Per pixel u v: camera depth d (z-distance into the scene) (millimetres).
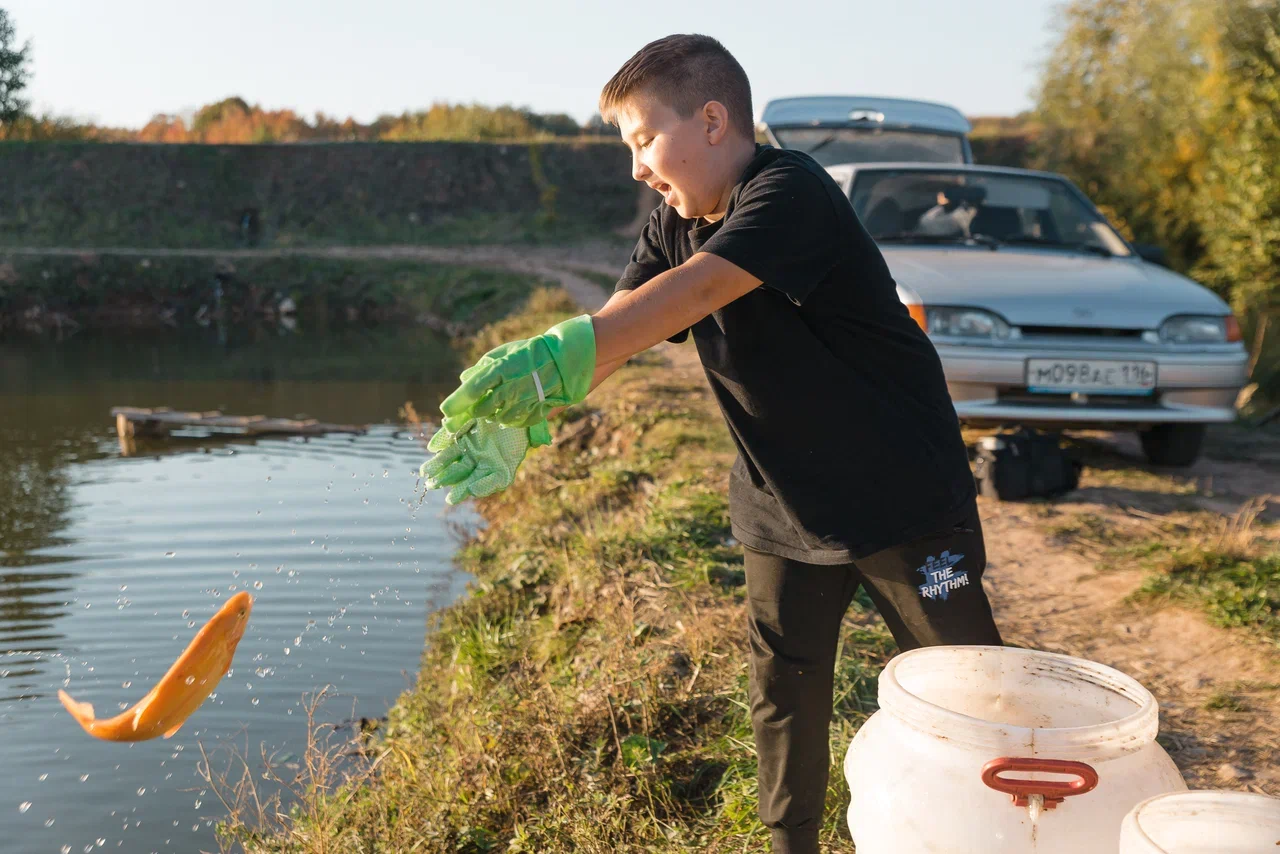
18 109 40188
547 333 2137
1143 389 6570
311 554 7816
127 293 31766
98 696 5539
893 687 2137
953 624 2465
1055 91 19594
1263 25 12953
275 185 38188
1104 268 7188
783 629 2576
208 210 37312
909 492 2396
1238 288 13086
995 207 7863
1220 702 3797
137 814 4387
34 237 35500
